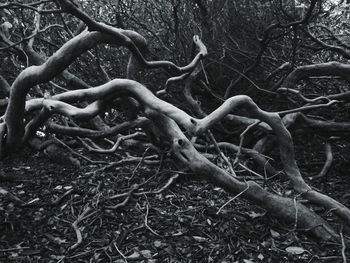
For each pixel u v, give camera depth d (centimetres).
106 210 267
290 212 241
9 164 372
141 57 265
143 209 270
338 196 303
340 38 408
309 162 373
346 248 225
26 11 394
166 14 370
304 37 366
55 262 217
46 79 250
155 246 229
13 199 287
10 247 229
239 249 226
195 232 242
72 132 326
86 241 236
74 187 303
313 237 238
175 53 367
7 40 358
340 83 400
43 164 371
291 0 361
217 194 291
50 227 252
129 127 314
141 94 251
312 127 344
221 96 382
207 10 357
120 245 231
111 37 247
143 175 329
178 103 379
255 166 334
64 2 217
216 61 348
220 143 336
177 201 282
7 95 374
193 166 238
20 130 290
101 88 257
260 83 372
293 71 347
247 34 363
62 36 416
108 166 330
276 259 218
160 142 311
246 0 357
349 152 384
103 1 390
